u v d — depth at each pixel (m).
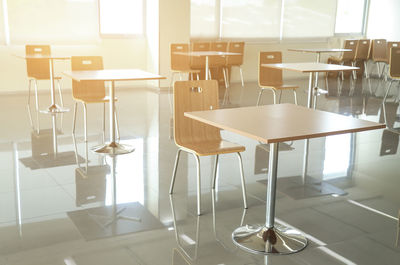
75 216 2.88
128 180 3.56
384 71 9.81
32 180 3.50
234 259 2.40
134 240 2.58
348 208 3.12
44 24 7.47
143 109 6.35
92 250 2.46
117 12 8.11
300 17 9.99
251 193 3.36
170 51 7.53
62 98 7.05
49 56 5.76
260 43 9.55
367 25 11.07
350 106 6.90
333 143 4.82
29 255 2.39
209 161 4.10
